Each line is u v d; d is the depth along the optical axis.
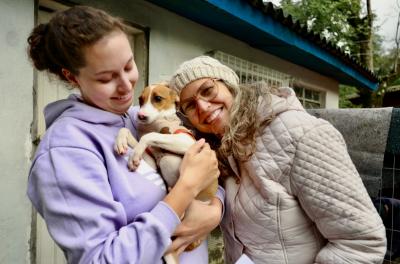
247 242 1.38
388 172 1.89
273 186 1.25
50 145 1.03
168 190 1.21
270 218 1.27
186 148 1.22
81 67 1.01
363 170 1.92
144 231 0.94
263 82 1.40
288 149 1.23
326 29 10.33
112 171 1.07
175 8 3.22
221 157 1.41
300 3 10.40
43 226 2.45
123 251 0.91
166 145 1.21
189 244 1.23
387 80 11.23
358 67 6.32
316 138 1.21
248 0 3.37
